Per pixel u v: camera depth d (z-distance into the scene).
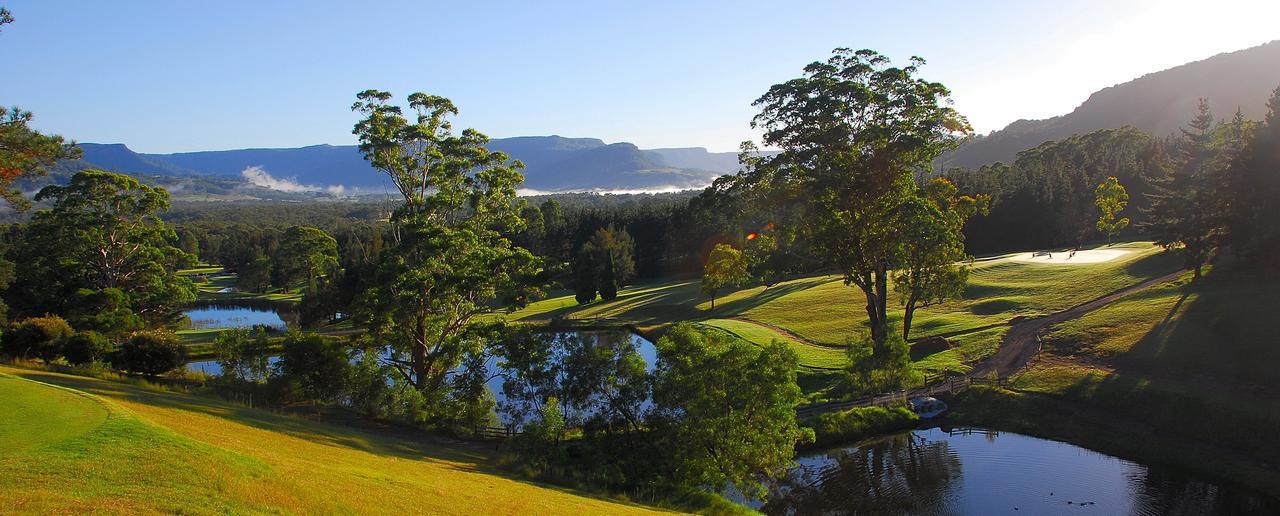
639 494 25.59
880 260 46.31
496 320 47.44
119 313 53.69
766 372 27.05
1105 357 42.25
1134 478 30.52
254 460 16.27
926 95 43.81
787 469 32.62
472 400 36.34
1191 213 52.06
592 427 29.42
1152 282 54.25
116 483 12.80
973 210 51.34
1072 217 92.62
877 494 29.69
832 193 45.09
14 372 28.14
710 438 26.77
